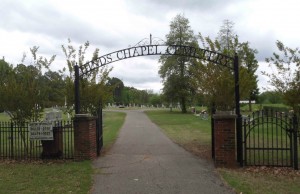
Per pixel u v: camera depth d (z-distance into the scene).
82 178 9.89
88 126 12.87
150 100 102.25
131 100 107.88
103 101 16.92
